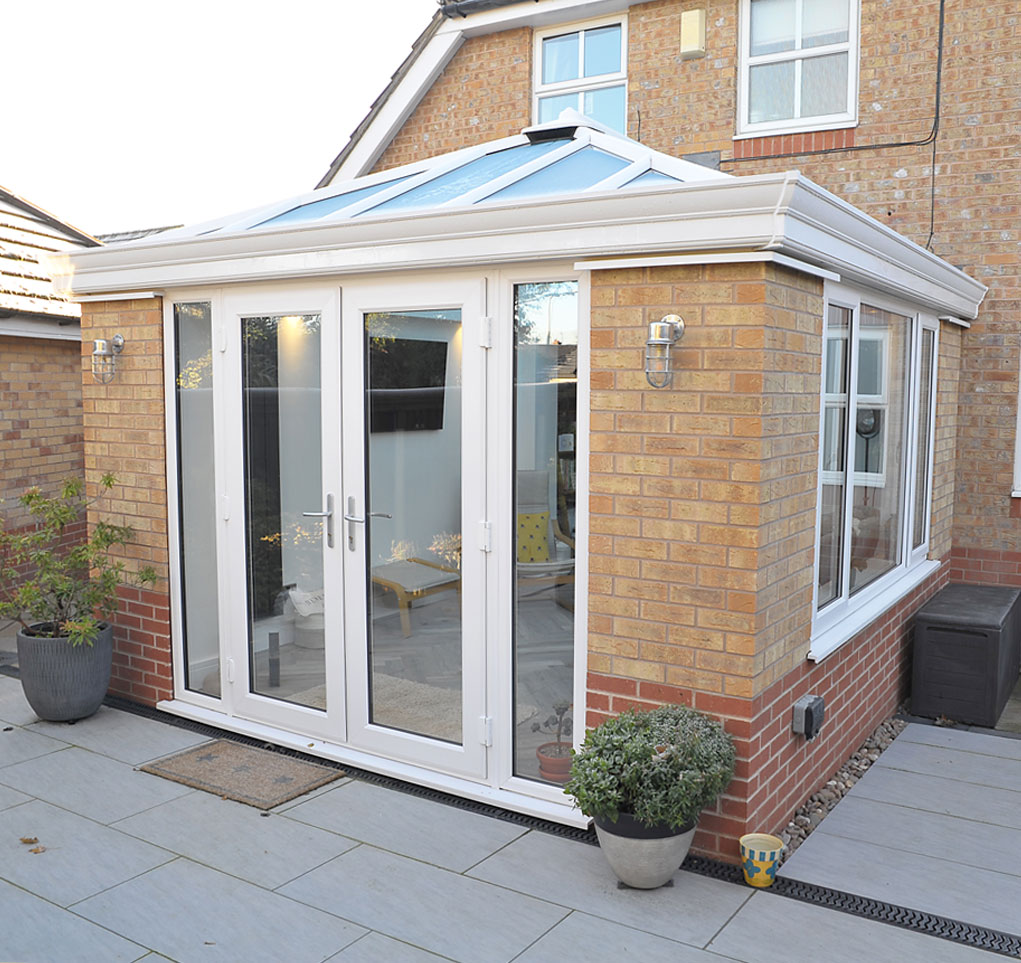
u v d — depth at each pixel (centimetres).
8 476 843
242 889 385
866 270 457
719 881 393
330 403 502
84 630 548
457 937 353
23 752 527
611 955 342
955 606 640
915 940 354
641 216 382
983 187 708
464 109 948
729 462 386
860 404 523
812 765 475
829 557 493
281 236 484
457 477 466
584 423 423
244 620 552
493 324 445
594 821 388
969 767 529
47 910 370
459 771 477
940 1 711
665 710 397
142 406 580
